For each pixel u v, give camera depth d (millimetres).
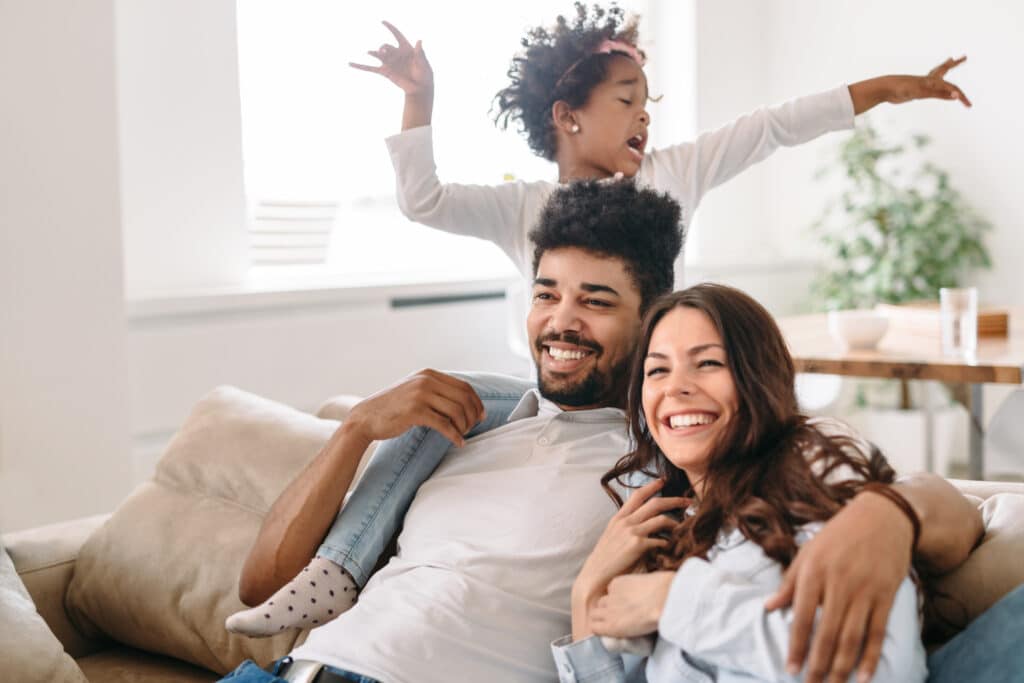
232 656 1682
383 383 3643
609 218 1390
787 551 1000
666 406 1156
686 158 2186
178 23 3234
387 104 3957
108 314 2846
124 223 3172
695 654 1015
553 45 2137
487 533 1356
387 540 1500
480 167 4113
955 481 1386
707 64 4711
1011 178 4320
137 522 1850
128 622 1810
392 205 4070
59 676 1554
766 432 1112
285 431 1869
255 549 1537
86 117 2773
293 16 3668
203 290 3246
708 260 4750
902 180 4637
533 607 1296
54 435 2766
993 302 4410
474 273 4070
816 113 2227
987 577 1082
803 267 4977
